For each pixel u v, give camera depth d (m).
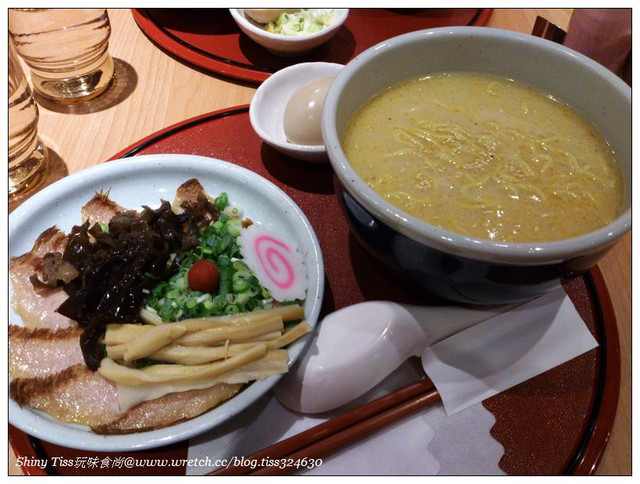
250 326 0.28
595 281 0.33
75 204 0.36
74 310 0.30
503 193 0.28
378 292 0.33
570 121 0.32
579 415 0.28
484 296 0.26
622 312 0.33
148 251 0.31
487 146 0.30
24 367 0.29
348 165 0.25
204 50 0.49
